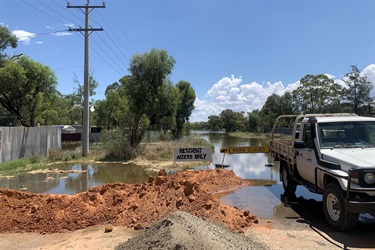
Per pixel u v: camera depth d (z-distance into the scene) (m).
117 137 21.91
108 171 15.88
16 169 16.03
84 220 6.60
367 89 35.88
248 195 9.34
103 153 21.80
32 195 7.48
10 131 17.66
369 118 7.69
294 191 9.55
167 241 4.42
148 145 24.70
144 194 7.54
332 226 6.08
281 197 9.05
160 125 37.91
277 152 10.49
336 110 40.72
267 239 5.56
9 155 17.53
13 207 6.92
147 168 16.77
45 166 17.38
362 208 5.31
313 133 7.38
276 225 6.43
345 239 5.53
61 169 16.56
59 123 51.22
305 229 6.15
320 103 44.53
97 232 6.07
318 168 6.84
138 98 24.34
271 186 10.77
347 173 5.83
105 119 43.75
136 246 4.77
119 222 6.54
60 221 6.51
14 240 5.78
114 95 42.94
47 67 28.27
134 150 21.42
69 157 20.62
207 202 6.79
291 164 8.82
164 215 6.56
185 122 55.25
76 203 7.11
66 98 59.75
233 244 4.84
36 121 31.02
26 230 6.28
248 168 15.73
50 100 31.67
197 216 6.26
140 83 24.66
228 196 9.21
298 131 8.73
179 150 14.80
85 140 22.52
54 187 11.66
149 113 26.23
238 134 86.25
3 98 26.94
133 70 25.02
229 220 6.36
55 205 7.04
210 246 4.39
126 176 14.28
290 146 8.94
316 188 7.06
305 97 45.81
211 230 5.24
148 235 5.05
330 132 7.32
